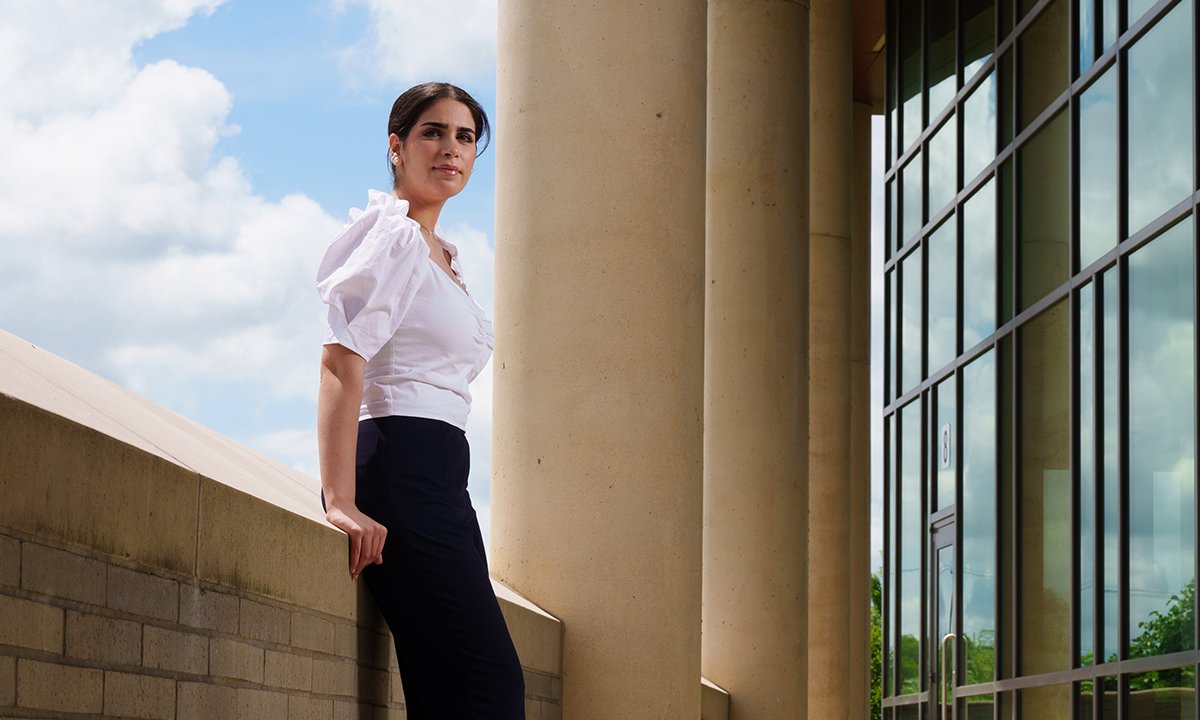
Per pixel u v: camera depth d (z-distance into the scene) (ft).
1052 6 44.14
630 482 19.66
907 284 59.16
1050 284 43.19
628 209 20.11
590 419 19.74
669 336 20.12
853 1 63.57
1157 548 35.04
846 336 60.54
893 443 60.13
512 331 20.39
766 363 39.81
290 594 10.69
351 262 10.83
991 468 47.26
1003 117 48.11
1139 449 36.35
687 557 20.03
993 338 47.60
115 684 8.39
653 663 19.44
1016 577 44.21
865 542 67.51
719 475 39.14
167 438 10.85
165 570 9.01
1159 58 36.40
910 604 56.70
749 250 40.34
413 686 11.64
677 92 20.61
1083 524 39.52
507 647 11.39
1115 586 37.11
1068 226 41.81
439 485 11.37
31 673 7.61
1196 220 33.47
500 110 21.20
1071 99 41.75
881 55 68.39
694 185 20.80
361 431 11.43
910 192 59.26
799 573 39.24
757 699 37.76
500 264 20.80
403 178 12.29
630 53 20.42
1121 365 37.32
